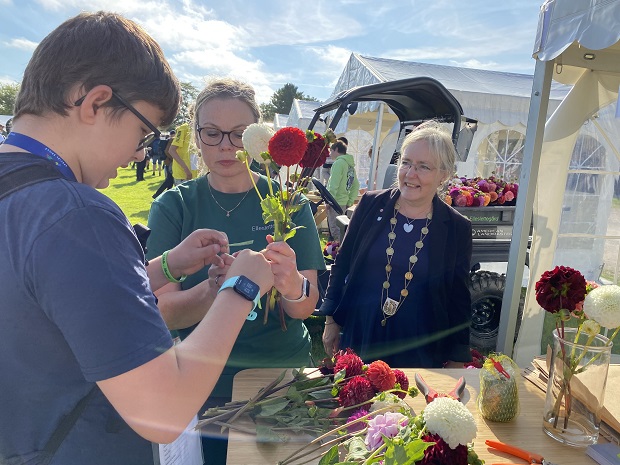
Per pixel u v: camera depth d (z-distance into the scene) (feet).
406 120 18.65
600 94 10.10
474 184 13.92
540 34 8.70
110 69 2.43
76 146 2.55
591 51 9.34
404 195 7.58
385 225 7.89
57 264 2.15
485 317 12.98
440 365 7.55
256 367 5.64
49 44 2.44
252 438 3.82
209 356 2.54
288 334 5.81
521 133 29.71
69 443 2.58
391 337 7.48
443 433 2.62
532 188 9.46
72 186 2.36
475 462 2.81
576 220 11.27
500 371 4.28
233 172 5.61
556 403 4.00
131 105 2.54
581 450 3.87
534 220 10.55
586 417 3.90
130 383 2.20
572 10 7.83
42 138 2.50
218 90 5.53
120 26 2.55
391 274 7.63
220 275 4.40
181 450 3.53
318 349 12.52
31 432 2.52
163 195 5.94
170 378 2.30
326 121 18.99
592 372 3.82
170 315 4.95
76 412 2.57
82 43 2.40
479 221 12.75
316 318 14.47
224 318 2.72
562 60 9.25
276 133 3.93
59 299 2.14
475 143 27.61
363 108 31.86
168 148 23.97
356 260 7.87
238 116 5.43
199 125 5.59
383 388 3.95
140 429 2.30
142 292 2.34
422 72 30.14
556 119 10.27
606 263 11.75
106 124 2.54
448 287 7.61
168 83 2.69
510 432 4.12
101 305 2.15
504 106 27.14
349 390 3.93
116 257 2.28
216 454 4.51
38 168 2.40
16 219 2.27
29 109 2.49
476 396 4.77
